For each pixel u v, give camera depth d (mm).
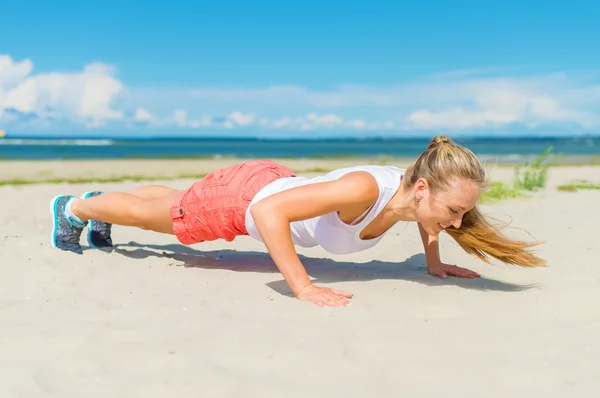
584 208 6551
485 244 3225
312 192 2975
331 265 3920
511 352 2152
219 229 3586
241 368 2018
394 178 3072
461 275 3521
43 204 6848
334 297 2883
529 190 8703
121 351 2164
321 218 3242
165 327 2453
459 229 3225
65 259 3820
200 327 2449
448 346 2211
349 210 3070
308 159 22438
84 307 2799
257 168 3568
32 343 2264
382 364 2041
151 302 2895
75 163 17531
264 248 4555
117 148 42969
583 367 2018
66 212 4094
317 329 2414
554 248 4289
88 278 3395
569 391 1836
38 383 1912
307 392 1839
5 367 2039
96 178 11539
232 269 3756
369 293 3092
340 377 1943
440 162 2814
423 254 4285
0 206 6586
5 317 2617
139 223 3926
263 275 3574
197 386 1884
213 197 3545
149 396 1823
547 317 2637
